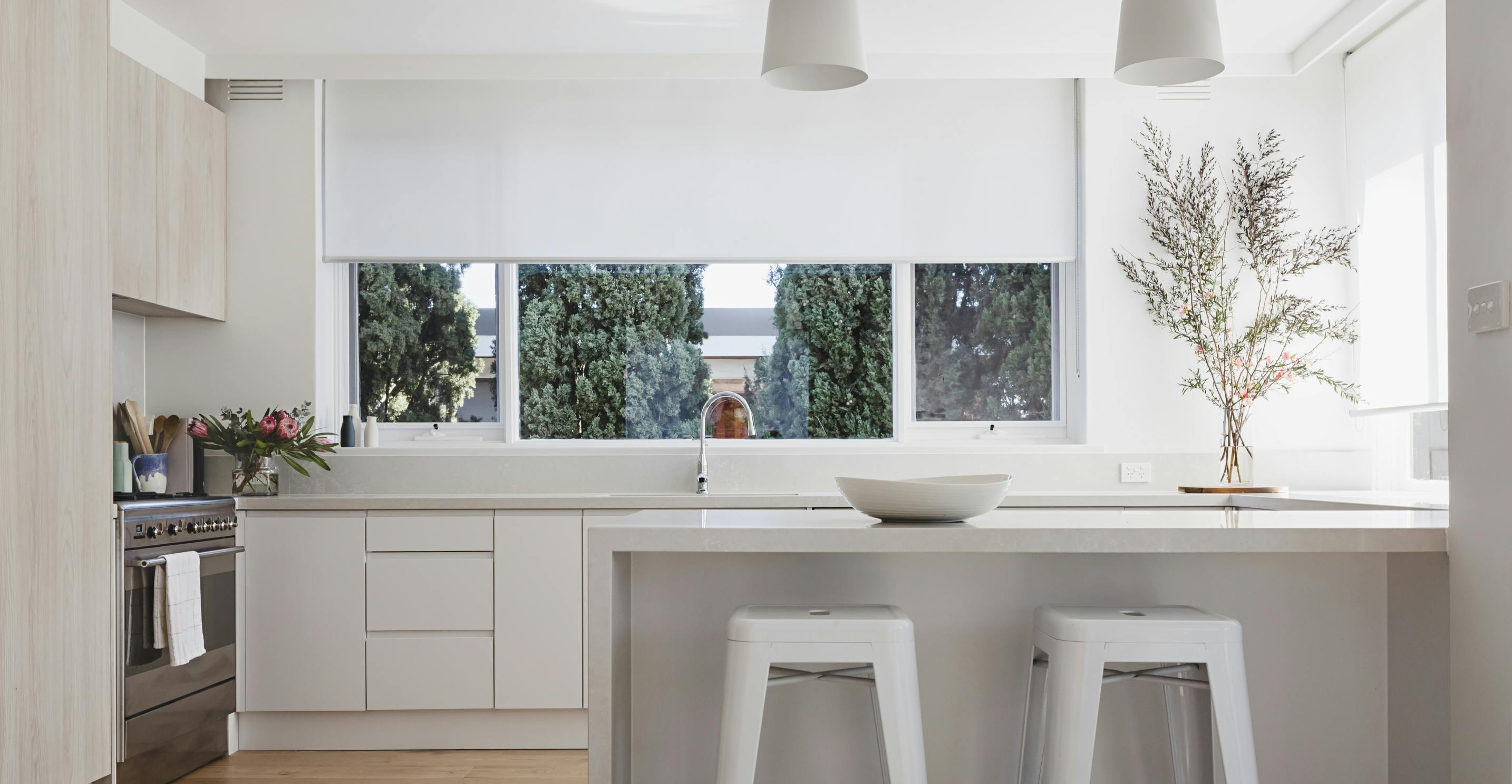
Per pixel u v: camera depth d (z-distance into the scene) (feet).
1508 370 6.09
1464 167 6.50
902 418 15.10
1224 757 5.96
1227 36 13.56
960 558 7.30
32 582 8.67
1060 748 6.04
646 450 14.25
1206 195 14.56
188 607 11.09
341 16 12.79
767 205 14.73
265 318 14.24
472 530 12.54
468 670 12.48
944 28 13.26
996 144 14.84
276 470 13.47
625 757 6.96
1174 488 14.37
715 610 7.29
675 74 14.21
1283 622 7.32
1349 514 7.73
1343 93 14.60
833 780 7.08
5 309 8.39
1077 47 13.92
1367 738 7.29
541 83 14.66
